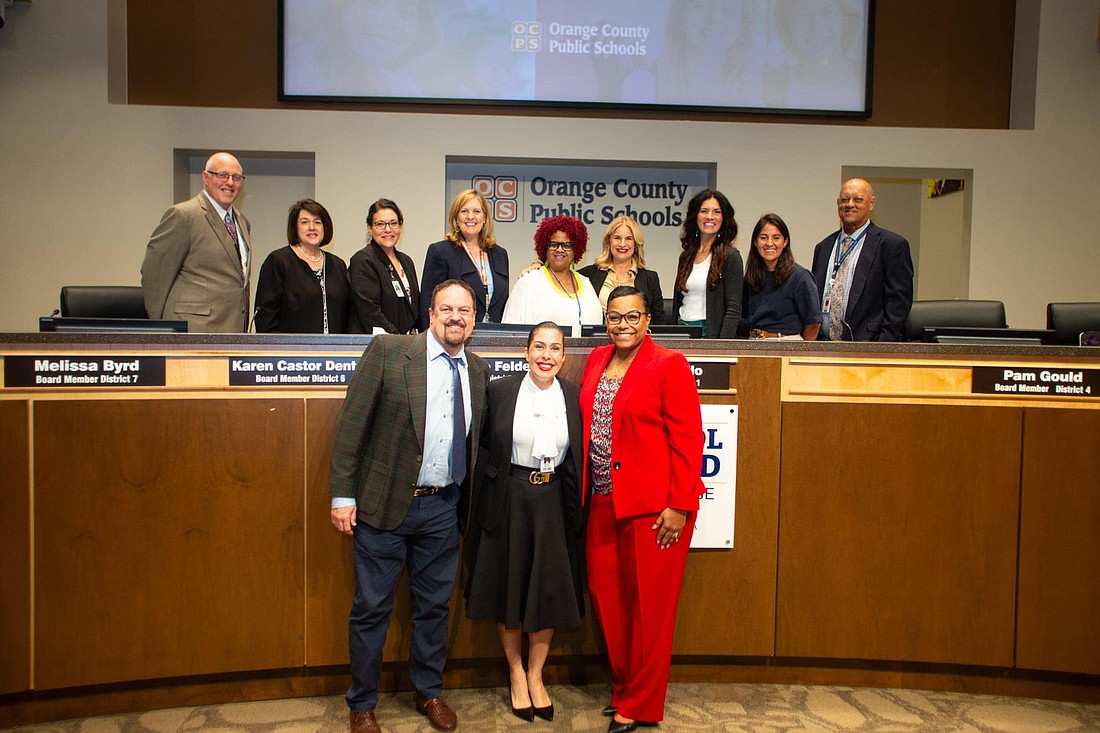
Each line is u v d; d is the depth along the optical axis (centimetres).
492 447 235
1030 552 259
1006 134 582
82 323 245
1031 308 588
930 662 264
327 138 560
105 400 233
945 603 261
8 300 543
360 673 228
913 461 261
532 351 230
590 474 241
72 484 231
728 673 269
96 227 546
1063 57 579
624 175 615
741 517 262
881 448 261
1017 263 586
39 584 229
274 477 245
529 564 236
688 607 263
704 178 619
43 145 542
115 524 234
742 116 579
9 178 541
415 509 226
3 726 231
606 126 572
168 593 238
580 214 615
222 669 243
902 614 262
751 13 572
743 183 580
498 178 607
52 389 229
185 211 319
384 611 228
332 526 248
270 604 246
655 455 232
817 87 579
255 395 243
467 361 232
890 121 599
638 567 232
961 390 260
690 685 267
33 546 229
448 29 561
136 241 549
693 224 356
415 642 238
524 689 244
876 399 261
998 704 258
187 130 552
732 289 337
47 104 541
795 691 264
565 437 233
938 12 597
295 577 247
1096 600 258
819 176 581
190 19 564
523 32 565
